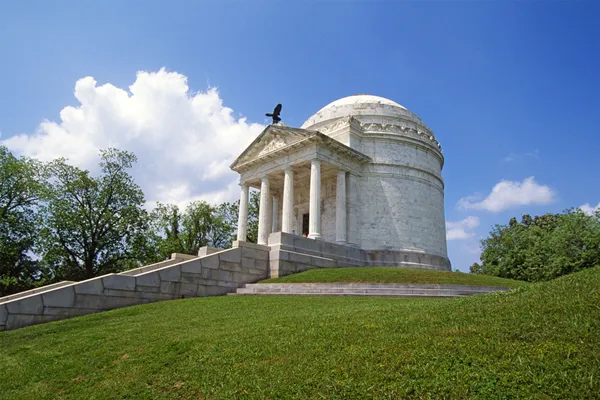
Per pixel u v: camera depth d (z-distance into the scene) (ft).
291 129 152.56
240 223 174.19
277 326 50.37
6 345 57.11
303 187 180.96
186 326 57.16
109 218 177.68
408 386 30.42
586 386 26.99
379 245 157.79
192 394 35.60
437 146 189.98
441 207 185.16
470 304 47.39
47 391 40.55
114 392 38.22
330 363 36.01
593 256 181.98
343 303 71.26
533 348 32.63
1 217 161.99
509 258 221.05
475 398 27.86
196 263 95.81
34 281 174.81
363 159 162.61
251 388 34.40
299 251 121.29
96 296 78.89
